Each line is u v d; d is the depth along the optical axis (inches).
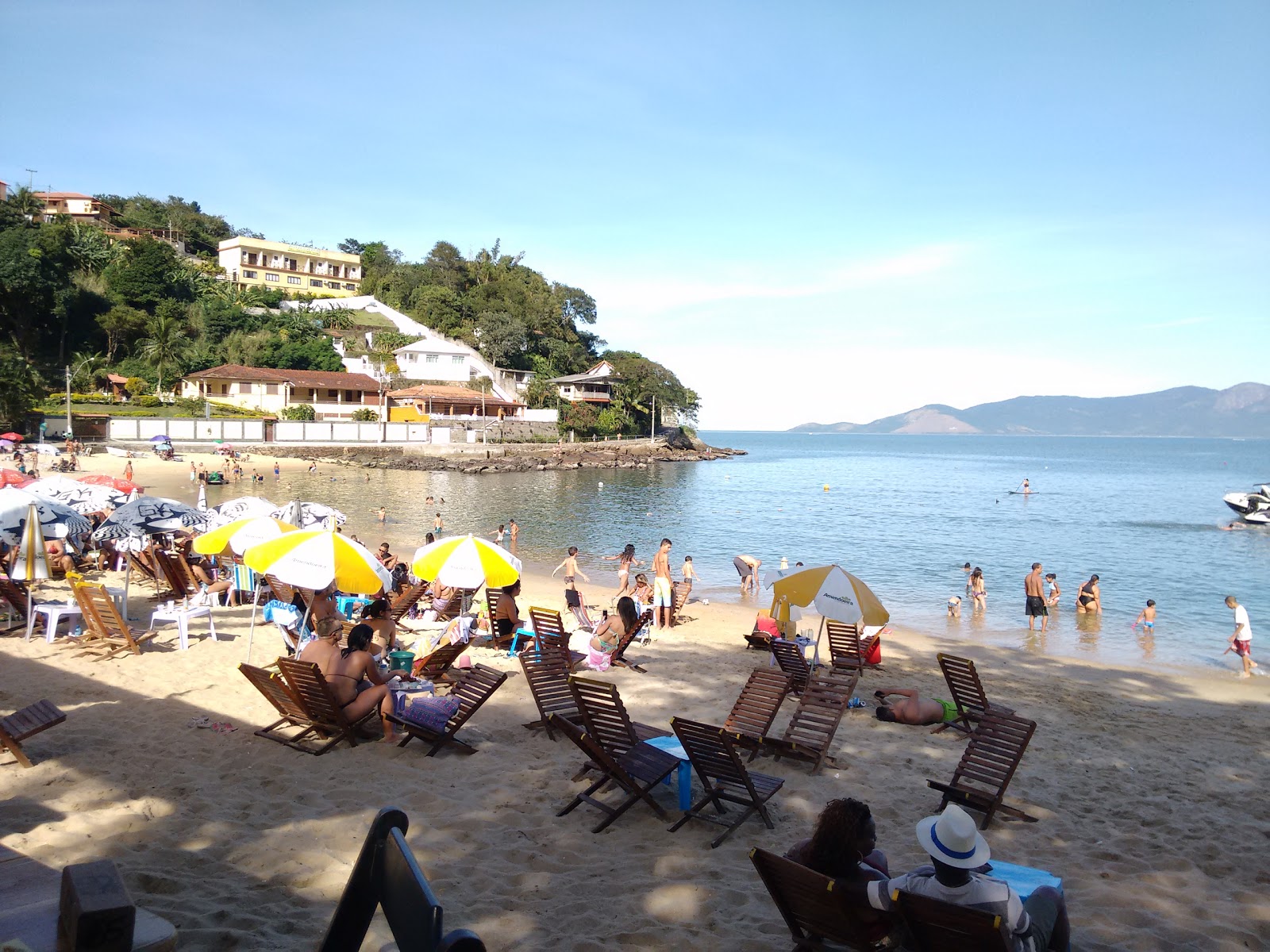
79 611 480.7
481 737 351.6
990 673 595.2
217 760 305.0
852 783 323.3
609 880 231.5
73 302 3208.7
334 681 330.3
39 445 2149.4
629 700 438.3
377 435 3031.5
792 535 1520.7
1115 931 217.8
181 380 3107.8
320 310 3964.1
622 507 1913.1
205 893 207.3
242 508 661.9
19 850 223.6
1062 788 334.6
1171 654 712.4
